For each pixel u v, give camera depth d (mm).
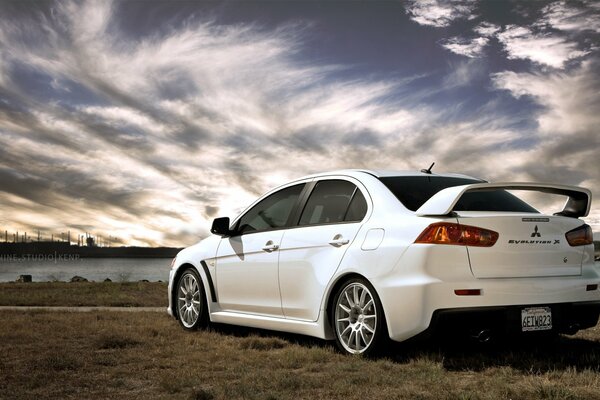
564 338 6230
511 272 4910
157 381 4590
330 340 6074
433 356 5074
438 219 4879
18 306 11391
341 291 5406
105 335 6410
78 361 5219
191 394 4020
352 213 5586
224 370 4949
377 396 3982
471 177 6062
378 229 5215
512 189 5129
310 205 6062
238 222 6926
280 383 4305
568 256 5164
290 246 5969
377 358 5117
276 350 5859
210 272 7047
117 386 4441
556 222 5148
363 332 5211
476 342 5875
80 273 119375
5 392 4234
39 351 5852
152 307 11062
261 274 6289
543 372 4586
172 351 5773
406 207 5195
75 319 8312
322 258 5609
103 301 11898
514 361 4992
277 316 6137
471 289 4746
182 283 7566
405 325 4844
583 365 4844
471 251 4820
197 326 7176
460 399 3793
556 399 3725
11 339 6586
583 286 5117
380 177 5648
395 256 4965
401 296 4852
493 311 4773
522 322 4867
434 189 5492
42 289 15258
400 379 4379
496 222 4910
